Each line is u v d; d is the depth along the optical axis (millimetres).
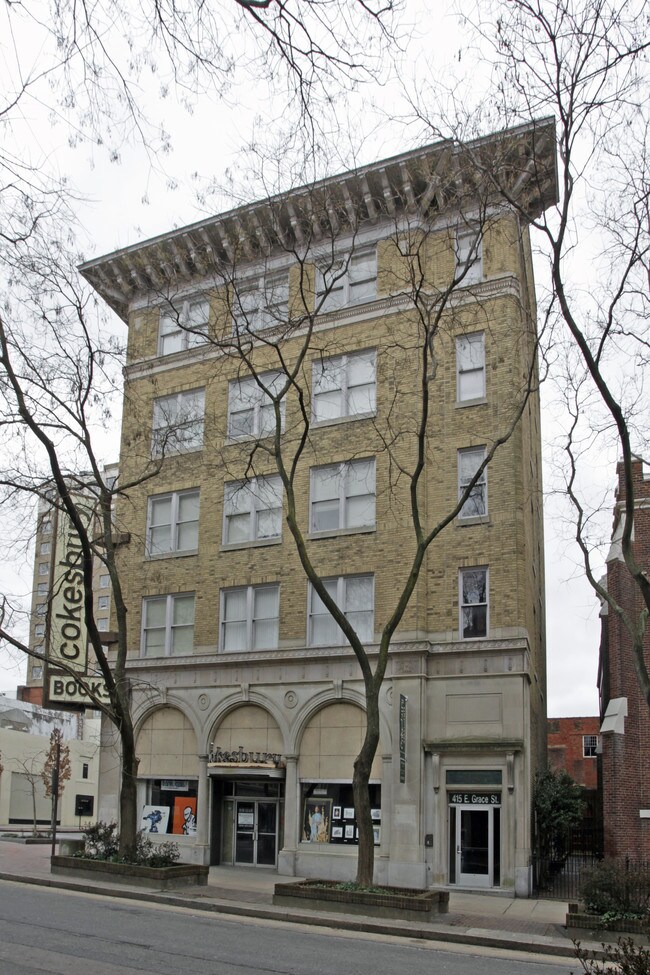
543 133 19875
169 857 22219
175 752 29047
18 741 57344
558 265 16047
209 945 13023
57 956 11391
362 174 27391
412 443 26578
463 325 25797
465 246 27156
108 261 32969
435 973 11828
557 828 25156
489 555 25031
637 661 16688
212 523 29969
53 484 23156
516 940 15180
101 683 30625
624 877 16375
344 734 25891
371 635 26078
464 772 23969
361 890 17734
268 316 29797
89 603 21594
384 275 28109
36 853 30000
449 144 21328
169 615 30266
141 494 31750
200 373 31375
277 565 28188
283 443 28766
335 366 28469
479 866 23484
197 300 32062
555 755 64000
